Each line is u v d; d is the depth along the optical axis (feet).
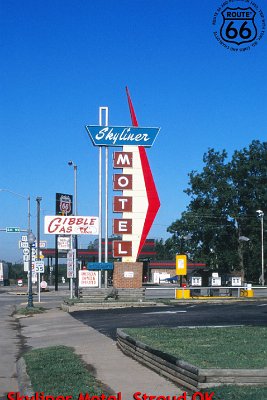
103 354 50.49
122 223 123.24
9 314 108.47
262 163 246.47
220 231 244.83
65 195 243.40
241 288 133.80
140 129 125.59
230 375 32.30
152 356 41.98
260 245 243.81
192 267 270.87
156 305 111.04
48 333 72.69
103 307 108.47
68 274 124.77
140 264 121.60
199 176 246.27
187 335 52.80
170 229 248.32
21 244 148.56
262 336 51.03
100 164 128.67
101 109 127.03
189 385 34.17
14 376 44.24
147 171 124.88
